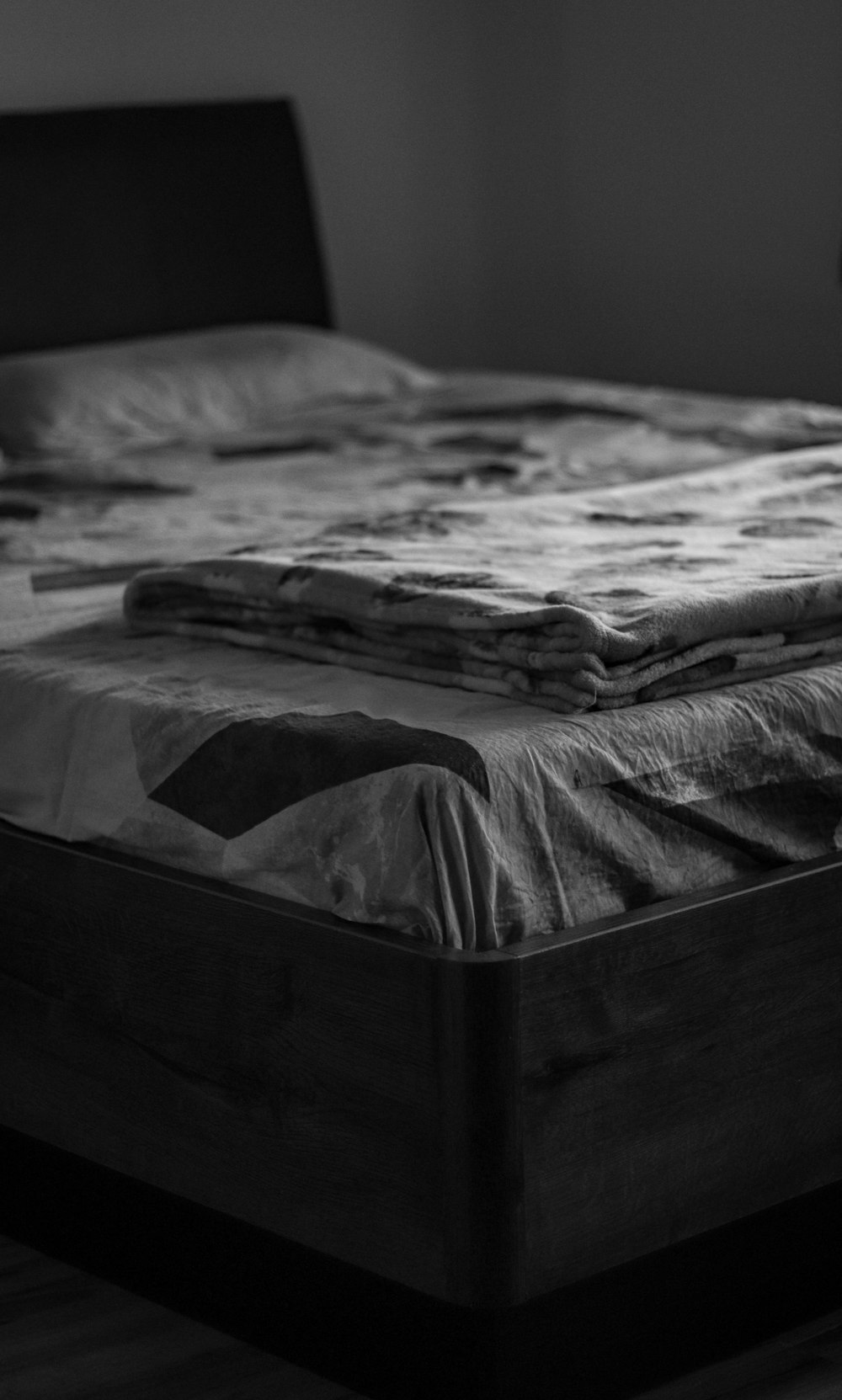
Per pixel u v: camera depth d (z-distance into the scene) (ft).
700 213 15.67
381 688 7.10
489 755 6.40
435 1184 6.17
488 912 6.31
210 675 7.39
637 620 6.79
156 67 14.99
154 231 14.80
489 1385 6.38
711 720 6.77
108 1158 7.20
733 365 15.71
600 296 16.65
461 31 16.55
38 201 14.21
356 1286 6.64
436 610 6.98
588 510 9.04
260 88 15.55
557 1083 6.16
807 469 9.96
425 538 8.49
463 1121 6.07
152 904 6.85
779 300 15.25
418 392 14.34
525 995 6.06
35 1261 7.61
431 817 6.28
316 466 11.74
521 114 16.78
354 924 6.37
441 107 16.57
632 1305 6.62
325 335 14.65
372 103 16.20
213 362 13.65
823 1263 7.10
